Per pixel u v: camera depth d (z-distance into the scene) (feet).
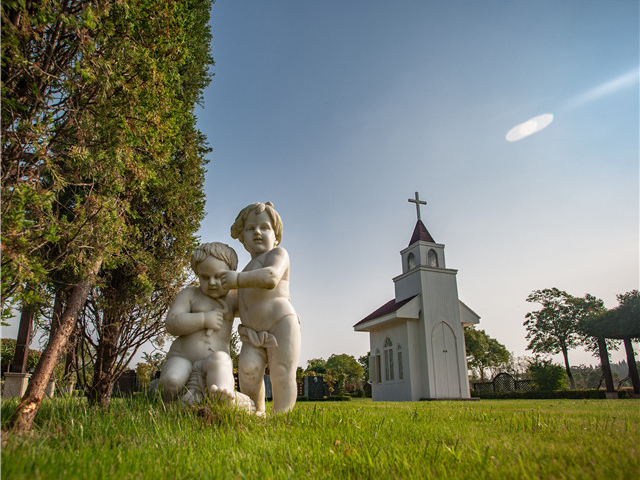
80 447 8.00
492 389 97.04
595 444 8.12
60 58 11.72
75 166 13.07
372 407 25.32
